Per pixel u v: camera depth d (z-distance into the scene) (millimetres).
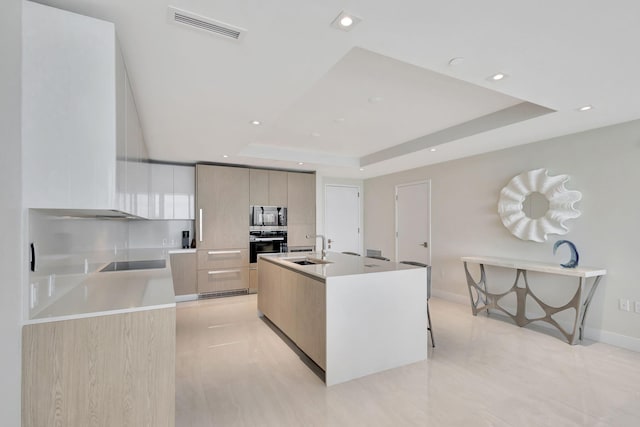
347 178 6887
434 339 3367
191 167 5230
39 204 1297
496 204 4289
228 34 1622
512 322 3924
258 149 4773
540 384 2418
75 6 1398
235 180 5336
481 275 4324
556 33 1652
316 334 2615
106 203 1412
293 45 1729
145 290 1810
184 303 4832
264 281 4031
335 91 2824
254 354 2996
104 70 1427
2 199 1104
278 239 5688
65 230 1765
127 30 1567
